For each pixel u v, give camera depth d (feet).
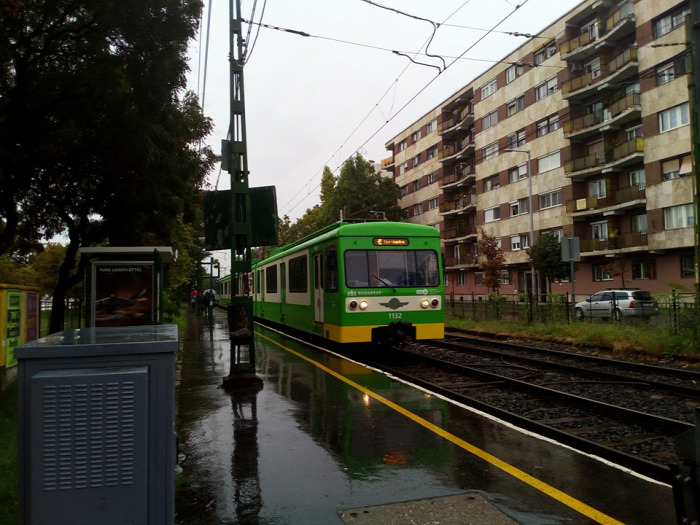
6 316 28.96
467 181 157.17
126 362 8.60
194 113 49.83
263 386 28.45
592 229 116.47
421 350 48.16
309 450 17.67
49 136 38.52
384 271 40.06
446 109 171.73
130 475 8.31
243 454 17.37
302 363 36.40
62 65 36.70
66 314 59.41
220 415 22.45
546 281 126.72
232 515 12.87
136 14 34.22
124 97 37.11
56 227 51.60
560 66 120.47
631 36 105.91
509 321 68.49
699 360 39.52
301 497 13.87
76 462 8.18
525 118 131.03
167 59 36.88
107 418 8.29
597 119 111.86
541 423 23.00
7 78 36.42
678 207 94.94
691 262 94.79
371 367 34.86
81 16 36.45
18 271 83.76
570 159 117.50
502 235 140.26
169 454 8.56
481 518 12.41
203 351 44.80
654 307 52.80
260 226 31.73
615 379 33.01
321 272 43.39
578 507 12.94
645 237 101.24
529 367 39.01
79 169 41.83
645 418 22.33
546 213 125.08
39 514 8.02
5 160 33.88
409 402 24.48
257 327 69.87
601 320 59.41
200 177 54.29
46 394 8.14
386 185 178.81
